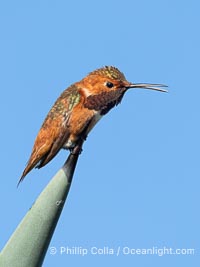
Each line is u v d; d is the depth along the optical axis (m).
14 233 5.04
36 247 5.01
